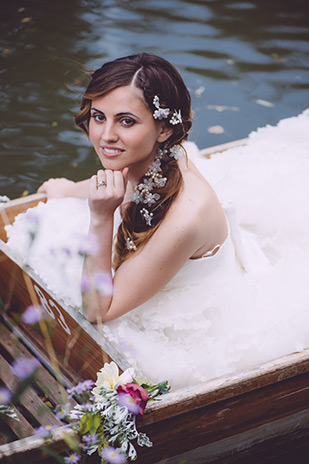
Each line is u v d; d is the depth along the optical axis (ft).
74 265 8.11
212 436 7.14
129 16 18.19
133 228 7.31
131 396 6.25
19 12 18.08
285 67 16.19
